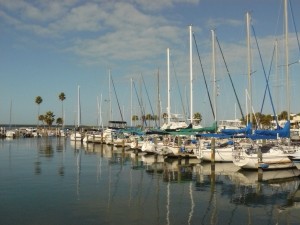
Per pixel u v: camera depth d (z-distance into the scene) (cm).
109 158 4684
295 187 2556
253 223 1700
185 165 3875
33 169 3500
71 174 3177
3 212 1858
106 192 2369
